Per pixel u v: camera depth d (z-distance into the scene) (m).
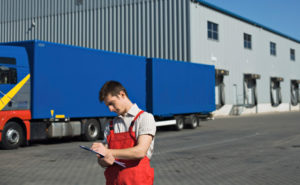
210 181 7.45
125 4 32.31
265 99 44.25
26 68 12.38
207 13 32.94
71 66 13.80
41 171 8.39
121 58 16.05
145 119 2.92
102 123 15.23
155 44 31.14
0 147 12.61
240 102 38.53
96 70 14.82
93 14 33.69
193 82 20.78
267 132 18.67
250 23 41.00
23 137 12.38
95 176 7.87
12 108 11.86
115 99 2.95
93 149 2.73
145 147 2.83
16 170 8.49
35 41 12.53
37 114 12.55
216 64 34.34
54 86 13.15
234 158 10.38
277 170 8.62
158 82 18.05
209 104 22.19
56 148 12.57
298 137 16.14
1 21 38.22
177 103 19.38
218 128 21.44
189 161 9.88
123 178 2.90
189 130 20.22
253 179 7.64
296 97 53.31
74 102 13.89
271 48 46.50
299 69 54.78
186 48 30.14
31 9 36.69
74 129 13.88
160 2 31.05
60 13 35.22
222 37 35.41
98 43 33.34
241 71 38.94
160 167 9.03
